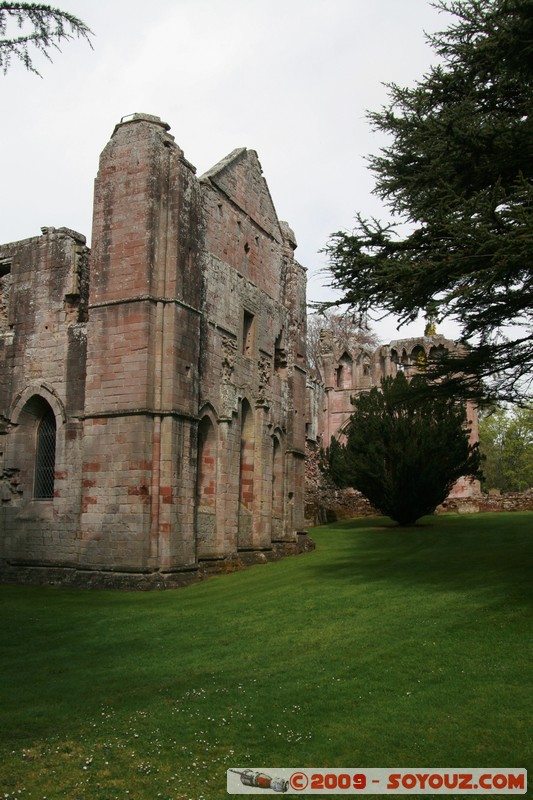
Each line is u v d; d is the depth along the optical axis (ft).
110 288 76.33
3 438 85.40
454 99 53.72
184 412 75.41
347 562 78.64
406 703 33.04
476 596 53.57
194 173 81.05
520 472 241.35
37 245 86.69
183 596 65.87
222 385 87.15
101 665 42.34
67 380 81.71
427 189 53.52
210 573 79.87
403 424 113.70
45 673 40.78
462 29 51.08
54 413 82.12
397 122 53.47
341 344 188.96
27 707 34.06
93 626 53.88
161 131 78.13
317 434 176.65
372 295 52.80
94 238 78.07
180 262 76.69
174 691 36.09
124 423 73.46
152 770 26.63
